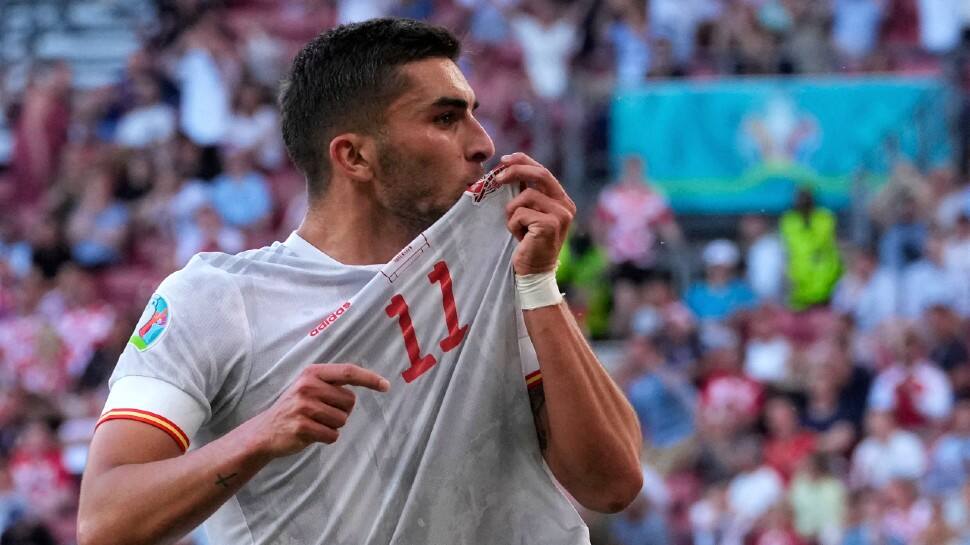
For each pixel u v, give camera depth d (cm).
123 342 4353
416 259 895
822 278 4428
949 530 3519
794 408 3919
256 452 805
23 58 5834
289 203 4853
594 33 5188
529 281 888
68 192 4862
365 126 920
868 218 4734
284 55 5259
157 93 5125
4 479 3806
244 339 885
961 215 4488
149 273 4703
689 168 5038
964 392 3975
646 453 3778
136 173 4912
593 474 895
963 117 5016
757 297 4431
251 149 4888
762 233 4569
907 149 5019
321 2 5478
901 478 3622
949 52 5078
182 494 813
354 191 932
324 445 877
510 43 5166
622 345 4278
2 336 4353
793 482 3669
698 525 3666
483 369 894
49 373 4291
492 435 894
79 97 5325
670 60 5112
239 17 5412
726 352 3991
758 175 5025
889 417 3722
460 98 925
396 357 888
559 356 882
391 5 5331
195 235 4672
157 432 855
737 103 5038
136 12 5962
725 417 3856
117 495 827
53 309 4422
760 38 5162
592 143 5016
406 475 879
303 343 882
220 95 5066
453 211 905
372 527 873
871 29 5203
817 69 5125
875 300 4391
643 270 4456
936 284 4375
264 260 928
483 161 938
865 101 5034
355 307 884
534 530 898
